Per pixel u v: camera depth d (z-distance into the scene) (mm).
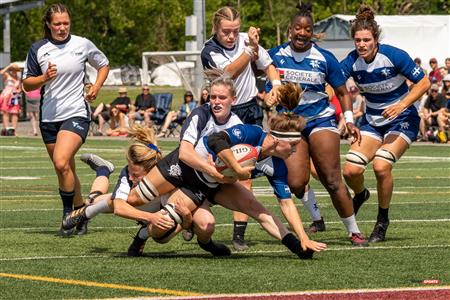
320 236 19812
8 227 21328
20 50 130750
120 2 128500
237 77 17984
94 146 51156
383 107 19016
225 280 14320
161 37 135000
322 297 12938
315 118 18359
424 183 31656
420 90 18484
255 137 15758
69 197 20047
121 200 16609
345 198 18141
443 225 21016
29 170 38250
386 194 18641
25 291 13562
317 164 18312
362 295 13055
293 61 18453
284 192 16234
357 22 18734
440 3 122500
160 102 59406
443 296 12984
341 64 19109
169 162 16344
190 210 16328
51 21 20156
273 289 13625
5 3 78000
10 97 61281
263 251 17453
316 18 123938
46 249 17844
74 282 14227
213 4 126062
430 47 66750
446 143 51219
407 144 18844
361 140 19062
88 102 20438
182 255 17000
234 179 15820
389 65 18688
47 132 20375
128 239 19219
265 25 129500
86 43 20375
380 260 16188
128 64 129625
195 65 68312
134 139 16953
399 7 121125
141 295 13211
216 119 16047
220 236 19656
